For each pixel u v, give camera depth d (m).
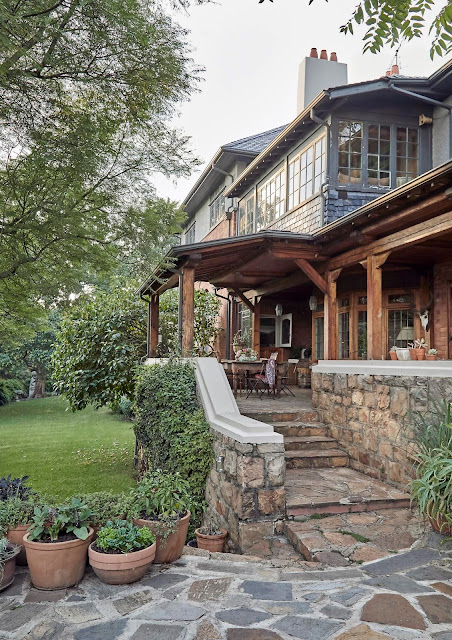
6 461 11.28
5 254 4.86
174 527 3.63
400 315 10.02
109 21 4.18
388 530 4.37
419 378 5.16
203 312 13.76
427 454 4.24
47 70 4.36
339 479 5.75
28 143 4.45
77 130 4.51
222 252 8.40
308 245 8.25
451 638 2.54
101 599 3.02
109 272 5.53
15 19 3.58
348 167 9.80
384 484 5.54
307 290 12.97
